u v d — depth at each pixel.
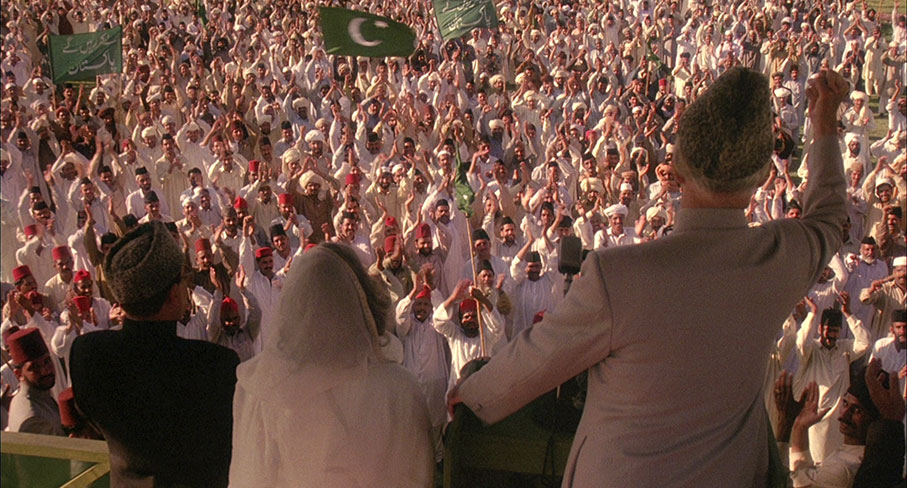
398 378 1.84
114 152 8.05
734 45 11.98
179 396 2.05
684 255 1.43
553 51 14.81
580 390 1.82
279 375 1.70
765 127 1.43
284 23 14.45
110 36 7.45
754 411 1.55
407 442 1.83
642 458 1.46
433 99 12.38
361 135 10.56
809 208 1.69
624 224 7.89
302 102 11.12
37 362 2.84
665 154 8.69
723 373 1.45
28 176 4.99
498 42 14.91
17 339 2.80
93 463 2.43
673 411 1.45
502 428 1.83
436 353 5.41
